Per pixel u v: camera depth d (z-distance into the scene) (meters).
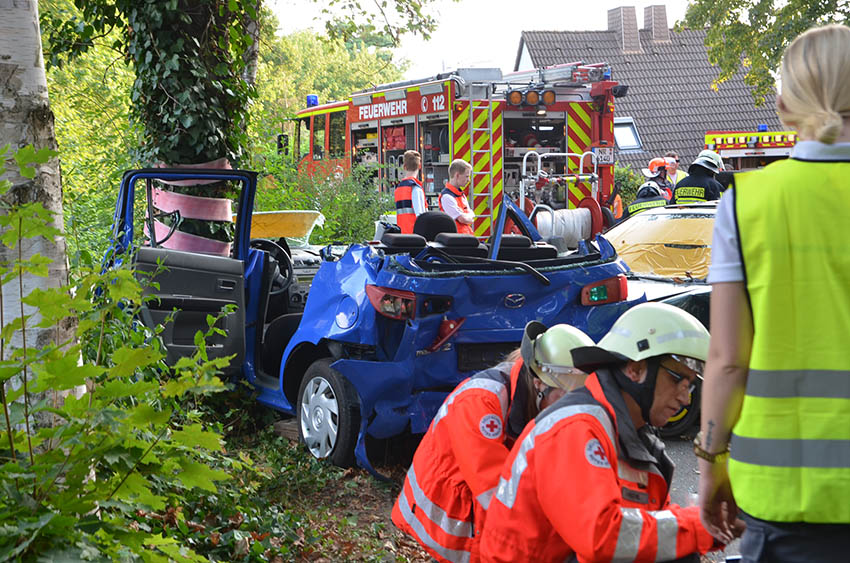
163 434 2.89
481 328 5.25
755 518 1.92
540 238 6.21
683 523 2.23
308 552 4.16
